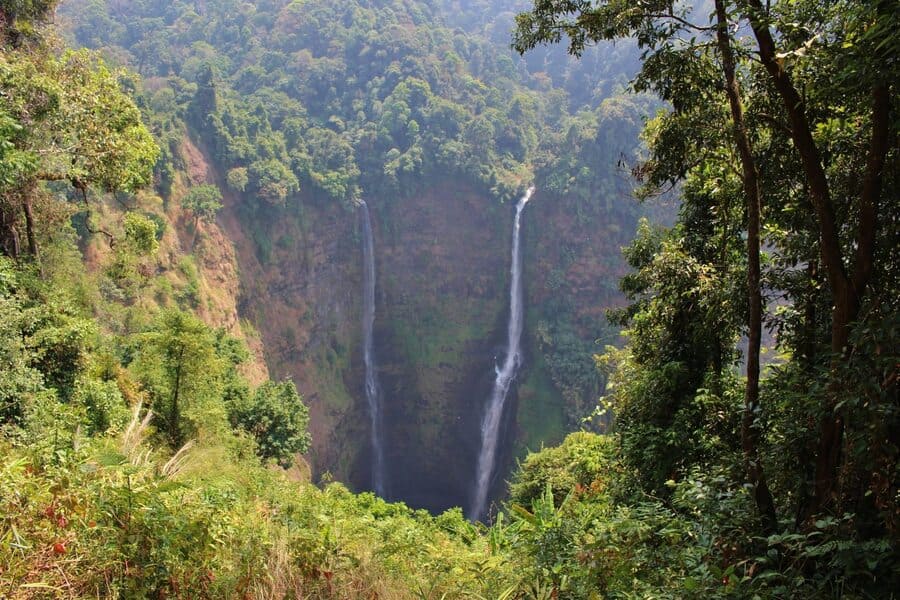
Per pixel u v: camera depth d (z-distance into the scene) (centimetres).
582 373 5744
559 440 5612
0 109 1077
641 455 968
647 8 596
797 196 662
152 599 413
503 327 6178
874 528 446
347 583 512
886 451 396
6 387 960
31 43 1505
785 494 579
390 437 6012
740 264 895
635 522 534
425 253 6100
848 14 414
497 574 676
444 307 6125
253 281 4991
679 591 422
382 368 6059
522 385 5931
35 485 461
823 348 577
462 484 5938
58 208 1827
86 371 1382
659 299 1048
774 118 598
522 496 1891
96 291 2464
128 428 1096
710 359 1001
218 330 3222
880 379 412
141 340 1950
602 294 5919
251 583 462
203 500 593
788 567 441
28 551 393
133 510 450
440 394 6066
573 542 628
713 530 489
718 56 615
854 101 521
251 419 2594
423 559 780
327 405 5388
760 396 666
